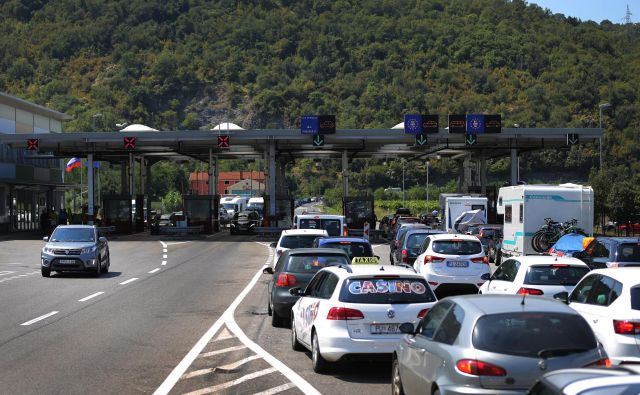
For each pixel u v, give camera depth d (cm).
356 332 1305
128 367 1395
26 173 7794
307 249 1950
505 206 3856
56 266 3200
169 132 6675
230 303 2373
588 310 1307
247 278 3222
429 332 1028
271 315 2059
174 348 1598
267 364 1435
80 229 3388
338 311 1316
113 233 7506
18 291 2711
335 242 2272
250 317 2069
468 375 873
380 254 4734
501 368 867
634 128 16288
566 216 3541
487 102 19962
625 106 17050
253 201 11312
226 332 1812
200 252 4991
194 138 6688
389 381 1292
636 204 6216
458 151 8062
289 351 1572
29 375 1319
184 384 1254
